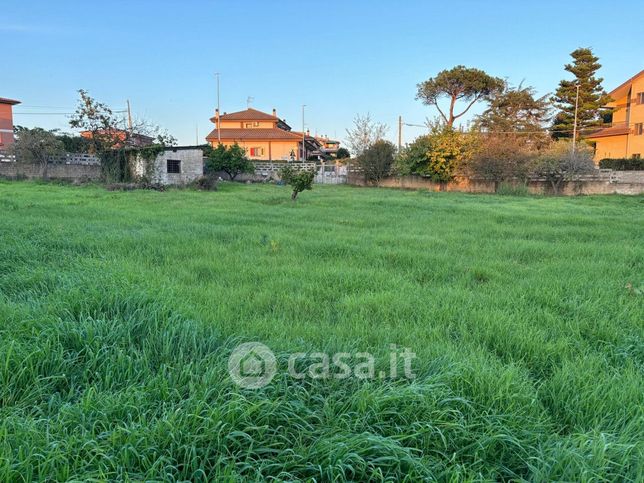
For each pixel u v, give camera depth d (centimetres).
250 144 4909
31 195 1656
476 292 489
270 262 621
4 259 575
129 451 184
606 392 259
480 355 299
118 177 2553
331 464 185
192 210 1309
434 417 218
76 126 2552
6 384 237
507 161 2664
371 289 496
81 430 200
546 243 826
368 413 218
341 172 3456
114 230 841
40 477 171
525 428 221
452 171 2864
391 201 1811
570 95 4025
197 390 227
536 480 186
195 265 586
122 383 247
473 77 4238
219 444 192
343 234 902
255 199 1772
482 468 196
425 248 770
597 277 561
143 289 384
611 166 3203
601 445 195
